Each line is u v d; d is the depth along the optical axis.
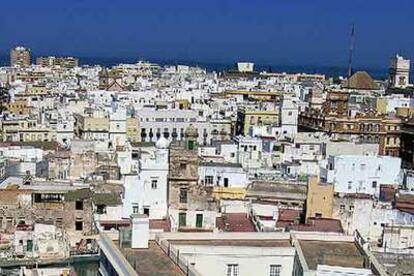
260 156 199.00
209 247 84.88
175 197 129.25
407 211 138.25
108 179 156.62
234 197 146.25
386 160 168.12
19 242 121.75
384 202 143.75
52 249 119.75
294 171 178.50
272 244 88.88
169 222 123.81
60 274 106.25
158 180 129.62
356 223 136.00
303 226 120.81
